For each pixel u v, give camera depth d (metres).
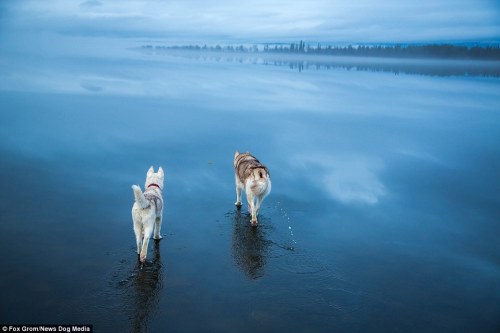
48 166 12.26
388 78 66.81
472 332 5.72
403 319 5.93
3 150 13.60
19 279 6.26
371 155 16.55
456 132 22.16
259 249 7.85
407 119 26.19
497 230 9.57
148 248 7.64
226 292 6.34
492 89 48.50
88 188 10.59
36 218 8.54
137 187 6.33
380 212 10.35
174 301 6.03
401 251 8.20
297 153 16.27
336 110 28.98
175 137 17.83
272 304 6.09
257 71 71.25
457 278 7.23
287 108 28.70
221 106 27.86
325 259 7.61
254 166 8.91
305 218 9.62
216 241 8.11
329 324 5.71
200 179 12.14
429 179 13.57
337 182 12.70
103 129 18.30
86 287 6.19
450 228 9.56
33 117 19.56
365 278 7.03
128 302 5.93
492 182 13.45
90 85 34.06
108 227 8.33
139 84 37.78
